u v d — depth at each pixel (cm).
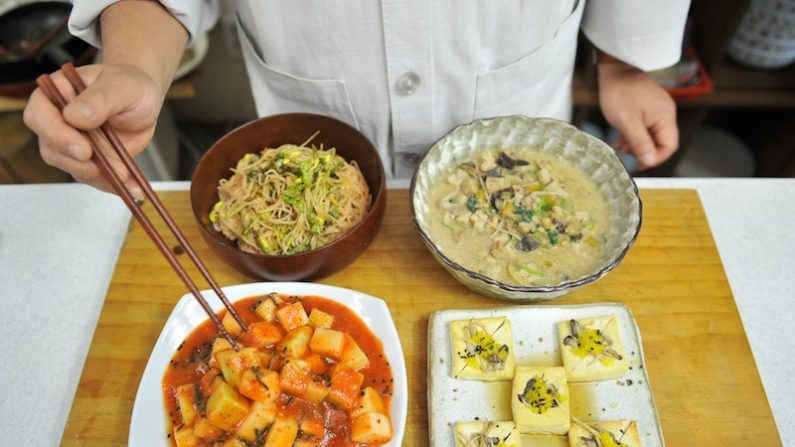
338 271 143
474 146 156
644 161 175
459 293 144
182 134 341
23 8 230
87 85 107
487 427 117
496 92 157
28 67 218
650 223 157
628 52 160
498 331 129
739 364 132
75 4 133
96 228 163
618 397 124
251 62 165
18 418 130
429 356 129
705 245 152
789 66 253
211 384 121
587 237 141
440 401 124
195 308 132
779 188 167
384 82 151
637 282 145
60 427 129
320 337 126
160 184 170
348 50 144
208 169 148
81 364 139
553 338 132
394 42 139
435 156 147
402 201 162
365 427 114
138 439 114
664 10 150
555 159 155
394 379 123
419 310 142
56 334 143
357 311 132
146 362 135
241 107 337
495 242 139
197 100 331
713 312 140
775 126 283
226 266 152
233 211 146
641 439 118
